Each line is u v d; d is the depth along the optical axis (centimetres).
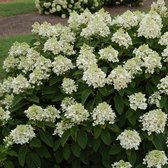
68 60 156
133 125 145
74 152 142
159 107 148
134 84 148
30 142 143
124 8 532
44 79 158
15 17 481
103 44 166
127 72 146
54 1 487
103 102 140
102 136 140
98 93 147
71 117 138
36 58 165
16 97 152
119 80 142
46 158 151
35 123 144
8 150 141
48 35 177
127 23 171
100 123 138
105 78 147
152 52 154
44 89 157
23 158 141
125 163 136
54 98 156
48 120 147
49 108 150
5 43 365
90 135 145
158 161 134
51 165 154
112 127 141
